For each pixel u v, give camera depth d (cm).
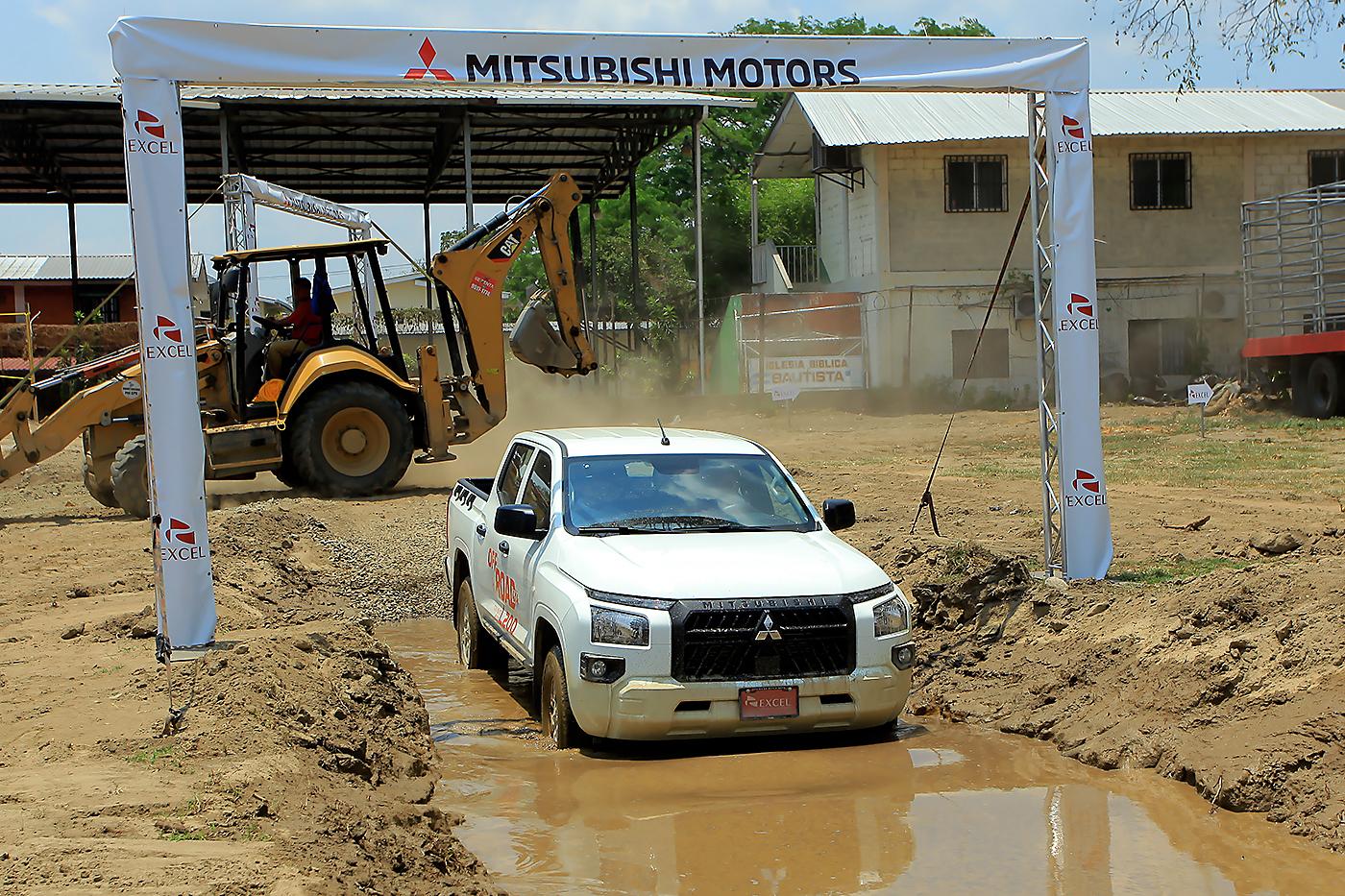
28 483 2459
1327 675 689
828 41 1016
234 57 907
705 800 668
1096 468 1045
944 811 647
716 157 5744
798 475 1977
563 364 1925
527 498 913
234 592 1120
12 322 4869
